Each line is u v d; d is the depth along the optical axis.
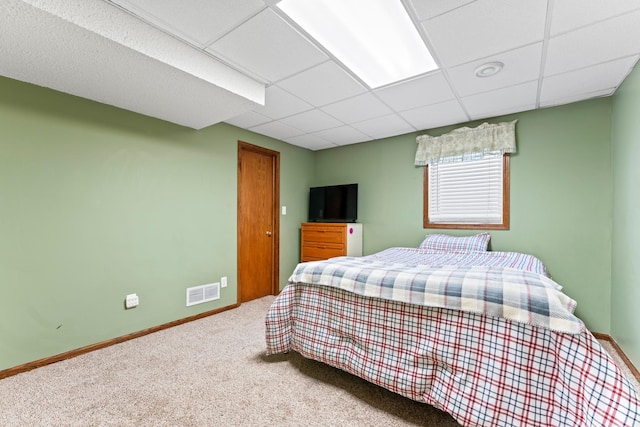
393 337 1.59
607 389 1.06
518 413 1.21
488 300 1.32
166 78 1.96
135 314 2.60
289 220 4.34
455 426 1.44
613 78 2.29
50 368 2.02
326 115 3.16
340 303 1.83
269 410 1.57
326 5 1.56
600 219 2.67
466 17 1.62
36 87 2.06
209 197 3.25
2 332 1.92
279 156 4.16
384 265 1.97
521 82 2.38
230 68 2.16
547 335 1.22
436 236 3.42
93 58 1.71
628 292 2.16
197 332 2.70
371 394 1.72
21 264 1.99
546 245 2.91
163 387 1.79
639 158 1.97
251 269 3.86
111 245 2.45
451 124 3.45
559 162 2.86
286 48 1.92
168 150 2.86
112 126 2.45
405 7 1.56
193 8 1.55
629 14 1.56
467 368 1.34
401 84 2.43
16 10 1.31
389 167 3.98
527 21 1.64
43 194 2.09
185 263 3.00
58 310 2.15
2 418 1.51
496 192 3.21
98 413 1.55
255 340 2.51
